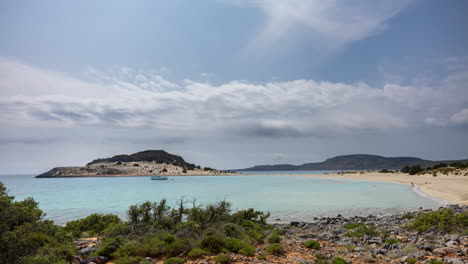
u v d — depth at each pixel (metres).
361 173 168.38
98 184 117.06
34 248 9.52
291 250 12.33
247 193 56.09
